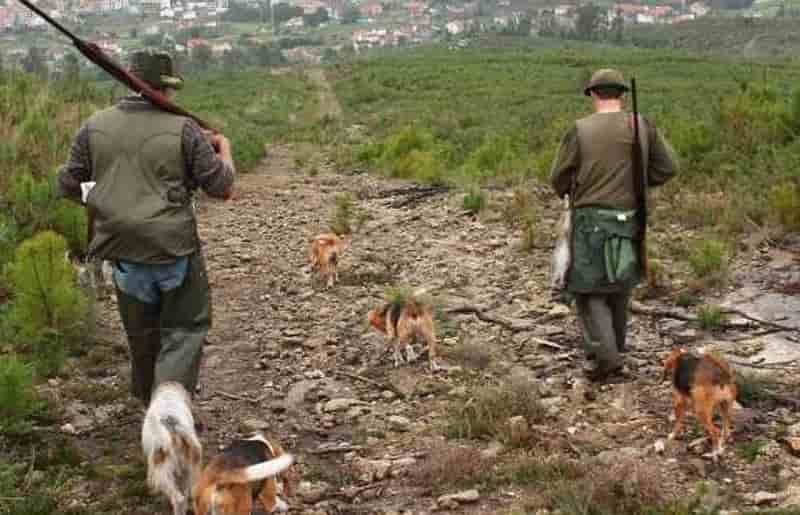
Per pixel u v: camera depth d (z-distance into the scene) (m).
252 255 11.49
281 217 14.16
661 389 6.46
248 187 17.80
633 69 68.12
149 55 5.46
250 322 8.80
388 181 17.81
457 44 132.25
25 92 17.78
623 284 6.60
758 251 9.54
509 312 8.44
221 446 6.10
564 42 128.38
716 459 5.29
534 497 5.00
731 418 5.82
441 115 36.62
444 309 8.54
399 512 5.03
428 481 5.33
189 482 4.69
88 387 6.94
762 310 7.92
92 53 5.18
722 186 12.30
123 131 5.26
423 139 20.69
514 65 75.50
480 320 8.32
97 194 5.27
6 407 6.03
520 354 7.43
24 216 10.23
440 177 17.19
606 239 6.56
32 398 6.35
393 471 5.49
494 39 135.25
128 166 5.24
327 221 13.66
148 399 5.91
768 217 10.43
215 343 8.23
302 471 5.63
